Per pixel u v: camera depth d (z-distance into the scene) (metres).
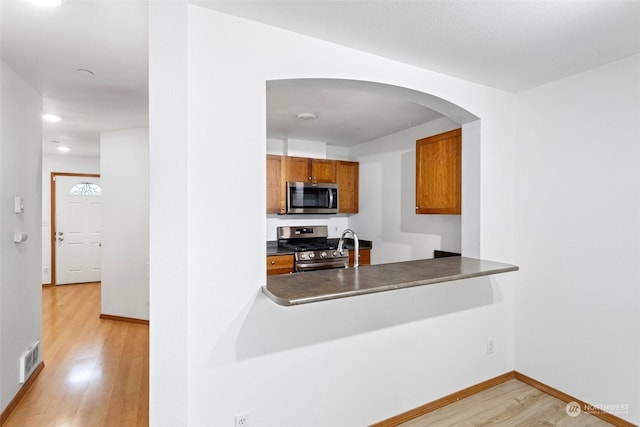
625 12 1.53
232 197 1.57
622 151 2.02
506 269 2.08
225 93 1.55
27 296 2.48
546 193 2.41
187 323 1.49
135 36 1.83
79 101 2.90
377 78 1.96
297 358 1.76
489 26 1.65
